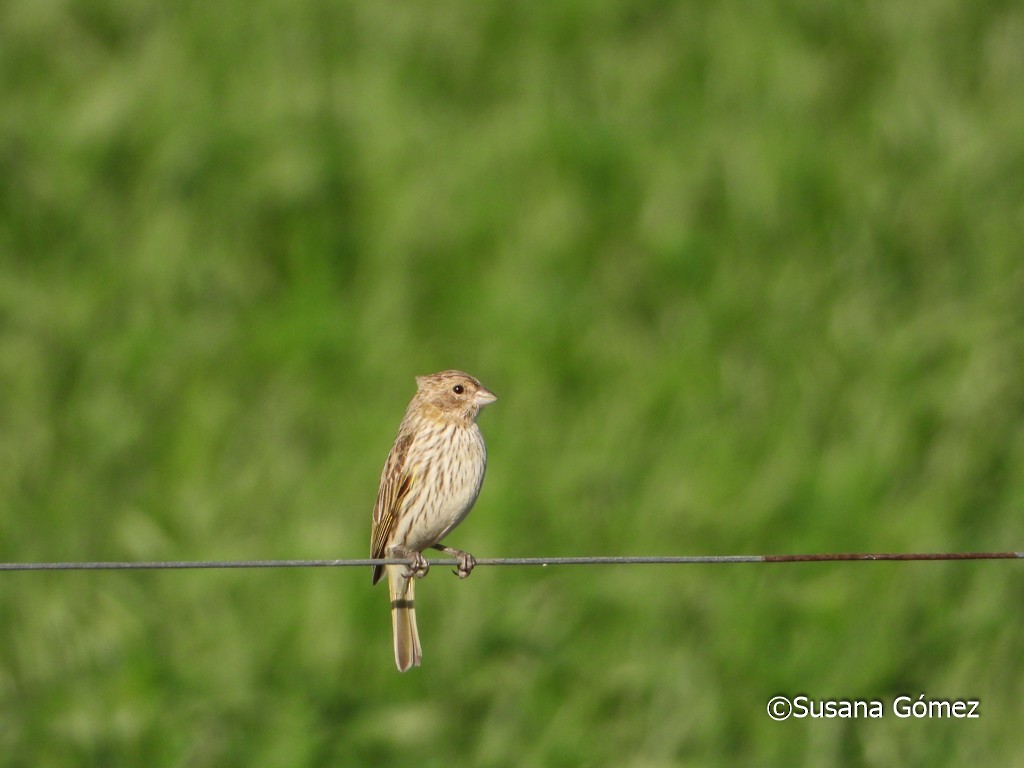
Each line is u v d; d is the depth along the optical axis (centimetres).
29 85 1805
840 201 1659
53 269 1558
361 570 1172
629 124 1770
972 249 1588
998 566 1196
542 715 1098
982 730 1092
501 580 1188
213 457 1323
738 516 1219
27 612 1138
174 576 1177
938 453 1319
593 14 1969
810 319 1484
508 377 1425
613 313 1521
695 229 1617
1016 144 1712
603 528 1219
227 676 1097
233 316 1537
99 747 1063
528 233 1584
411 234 1578
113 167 1683
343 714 1091
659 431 1348
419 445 954
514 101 1825
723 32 1934
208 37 1856
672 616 1155
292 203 1633
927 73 1864
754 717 1102
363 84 1781
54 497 1259
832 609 1153
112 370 1419
